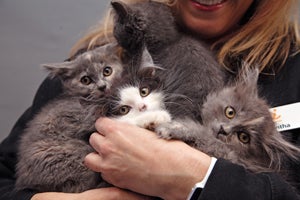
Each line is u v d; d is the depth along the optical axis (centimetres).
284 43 72
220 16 70
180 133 59
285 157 63
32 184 65
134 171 58
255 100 63
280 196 56
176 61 65
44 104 78
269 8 72
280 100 67
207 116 62
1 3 105
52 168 64
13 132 82
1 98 109
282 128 65
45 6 106
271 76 69
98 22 96
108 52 73
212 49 72
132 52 69
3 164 79
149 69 65
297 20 75
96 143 61
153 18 68
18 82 109
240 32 72
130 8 67
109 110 66
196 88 63
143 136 60
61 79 74
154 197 59
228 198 54
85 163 62
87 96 69
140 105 64
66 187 64
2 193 71
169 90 64
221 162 56
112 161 59
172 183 56
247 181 55
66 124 66
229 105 62
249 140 61
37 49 107
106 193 59
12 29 106
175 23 70
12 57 107
